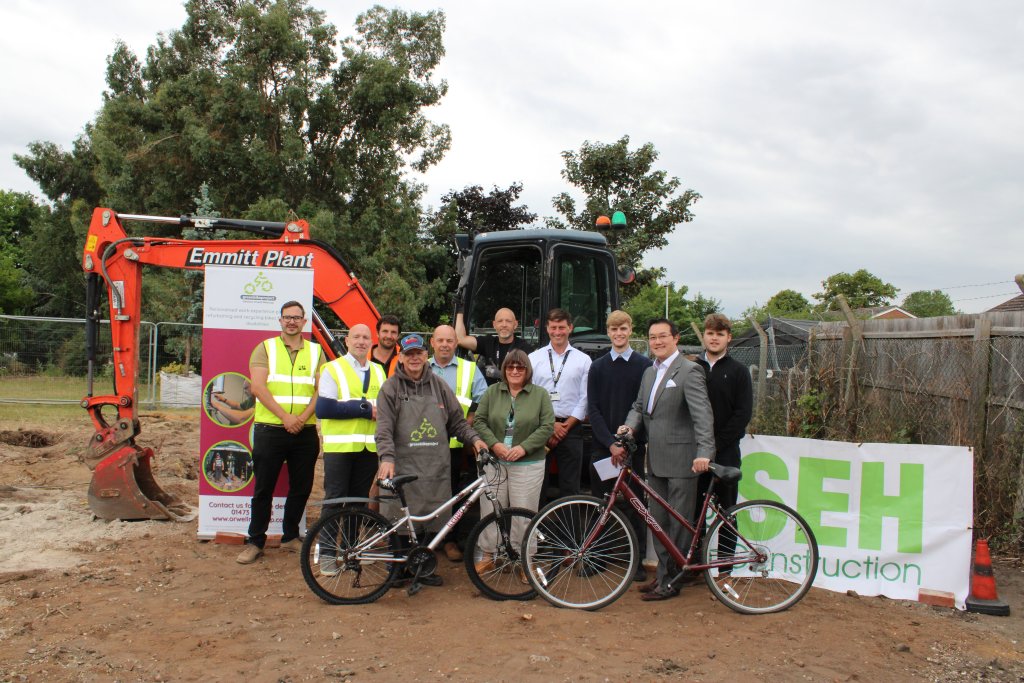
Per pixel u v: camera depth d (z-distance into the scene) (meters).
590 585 5.04
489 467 5.36
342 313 6.85
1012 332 5.99
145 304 20.45
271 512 5.94
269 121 21.58
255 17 20.84
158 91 23.39
